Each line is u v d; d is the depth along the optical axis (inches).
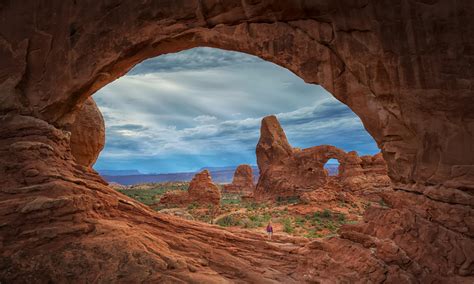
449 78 328.8
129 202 433.7
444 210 317.7
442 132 334.0
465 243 294.2
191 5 407.2
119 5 427.2
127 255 302.5
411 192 352.8
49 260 289.1
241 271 350.3
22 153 370.3
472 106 322.0
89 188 392.2
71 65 436.5
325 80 386.9
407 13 342.3
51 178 360.2
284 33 400.8
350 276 318.7
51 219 320.5
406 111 348.8
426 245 305.6
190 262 331.3
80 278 278.8
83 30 435.8
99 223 343.9
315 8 380.5
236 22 415.8
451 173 326.6
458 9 325.4
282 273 373.4
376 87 361.1
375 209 382.6
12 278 272.5
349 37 370.0
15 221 308.3
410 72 342.3
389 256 307.7
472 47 321.7
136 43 427.2
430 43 334.3
